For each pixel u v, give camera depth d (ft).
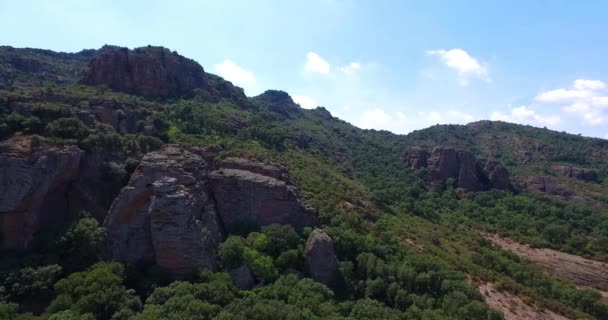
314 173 333.21
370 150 596.70
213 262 180.04
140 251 179.11
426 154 540.52
